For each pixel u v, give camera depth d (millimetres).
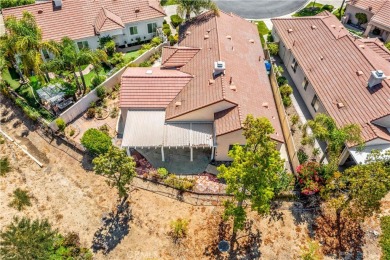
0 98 47281
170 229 33688
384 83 38812
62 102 44531
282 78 48625
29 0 60406
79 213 34938
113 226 33938
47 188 37094
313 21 50719
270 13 65000
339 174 34344
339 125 38375
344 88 41094
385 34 58375
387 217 34844
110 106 45406
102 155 35219
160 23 56500
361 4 60656
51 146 41062
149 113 40125
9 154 40344
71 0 52625
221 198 36000
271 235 33438
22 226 31125
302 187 35844
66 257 31250
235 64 42812
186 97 39969
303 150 40719
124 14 54156
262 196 28250
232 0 68000
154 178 37312
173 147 40000
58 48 44219
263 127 27203
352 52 43719
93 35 52031
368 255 32344
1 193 36719
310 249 32469
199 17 52531
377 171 30312
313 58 46250
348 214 32781
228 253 32219
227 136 36062
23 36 41906
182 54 45219
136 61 50438
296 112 45812
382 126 37656
